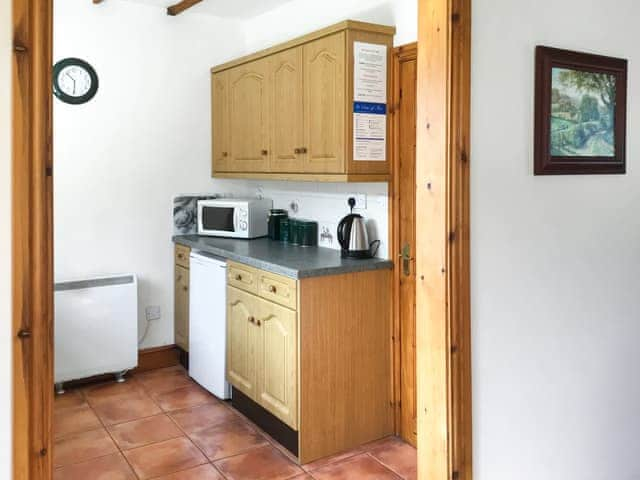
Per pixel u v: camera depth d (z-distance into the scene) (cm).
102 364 406
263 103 383
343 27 307
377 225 343
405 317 328
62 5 391
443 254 189
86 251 413
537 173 208
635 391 249
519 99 203
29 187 132
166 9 429
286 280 311
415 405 326
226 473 298
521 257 208
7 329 132
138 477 294
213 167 454
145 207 434
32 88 131
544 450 221
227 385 381
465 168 188
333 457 316
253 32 454
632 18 237
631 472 251
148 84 427
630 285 244
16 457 133
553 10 211
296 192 417
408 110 315
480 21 191
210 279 388
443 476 194
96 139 411
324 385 313
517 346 209
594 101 224
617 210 237
